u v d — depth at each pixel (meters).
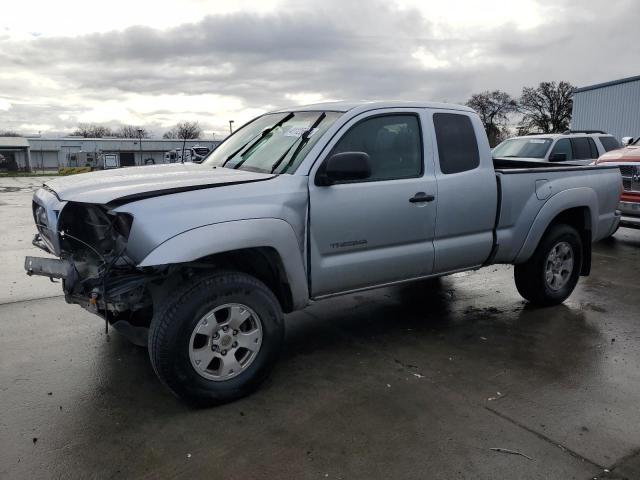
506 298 5.90
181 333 3.22
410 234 4.27
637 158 8.42
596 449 3.01
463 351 4.39
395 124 4.26
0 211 13.95
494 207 4.76
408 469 2.82
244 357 3.56
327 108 4.31
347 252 3.99
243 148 4.56
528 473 2.79
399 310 5.45
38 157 74.88
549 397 3.60
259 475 2.76
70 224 3.72
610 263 7.67
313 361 4.18
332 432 3.15
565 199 5.23
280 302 3.91
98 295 3.33
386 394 3.63
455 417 3.33
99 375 3.90
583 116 34.47
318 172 3.79
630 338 4.70
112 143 74.25
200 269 3.54
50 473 2.76
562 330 4.89
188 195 3.30
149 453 2.94
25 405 3.45
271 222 3.48
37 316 5.18
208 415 3.34
